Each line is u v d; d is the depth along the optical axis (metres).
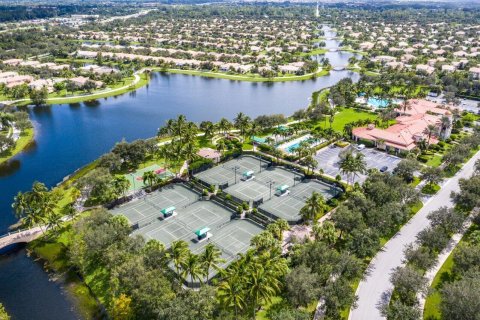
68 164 195.62
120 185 146.62
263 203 148.75
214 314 87.19
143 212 143.00
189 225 134.75
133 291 90.00
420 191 145.38
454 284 88.38
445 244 110.88
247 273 88.19
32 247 125.75
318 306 97.31
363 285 104.19
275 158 190.12
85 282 109.88
